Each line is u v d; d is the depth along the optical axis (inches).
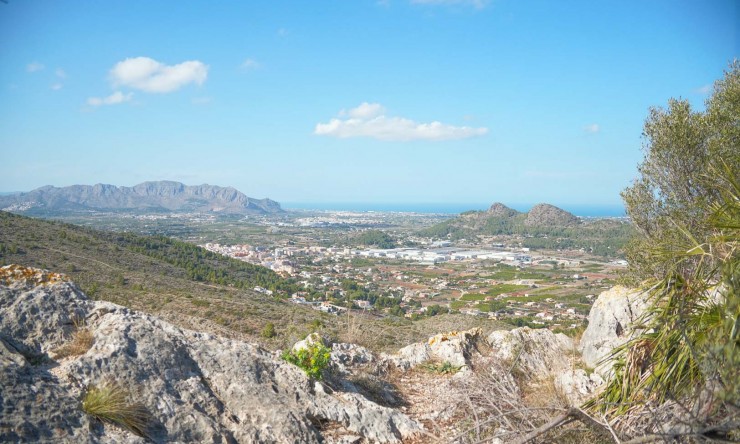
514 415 208.2
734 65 427.8
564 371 304.7
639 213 434.0
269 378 209.2
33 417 129.7
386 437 211.5
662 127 417.4
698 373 161.8
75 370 157.4
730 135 382.0
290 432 179.9
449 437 213.5
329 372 267.0
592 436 175.0
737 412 122.9
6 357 145.9
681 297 172.6
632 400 182.5
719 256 165.0
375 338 515.2
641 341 192.7
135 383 165.3
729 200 170.4
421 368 351.3
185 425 162.4
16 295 181.8
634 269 388.5
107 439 138.9
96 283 1461.6
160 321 211.0
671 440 143.6
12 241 1824.6
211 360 200.8
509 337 400.8
